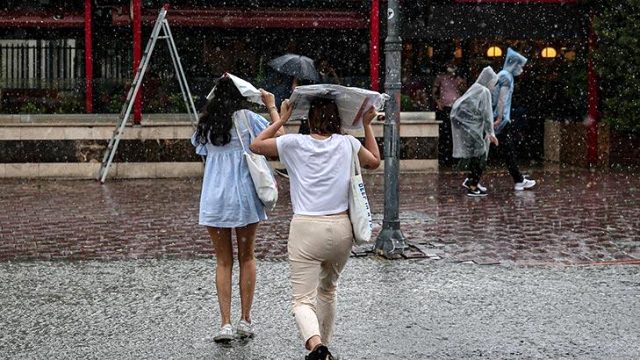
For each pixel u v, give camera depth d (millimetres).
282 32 26172
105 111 24609
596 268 13102
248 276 9898
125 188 22172
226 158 9797
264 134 8773
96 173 24016
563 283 12188
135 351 9422
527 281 12305
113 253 14508
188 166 24312
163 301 11391
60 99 24516
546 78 28516
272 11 24812
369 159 8789
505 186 22297
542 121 28656
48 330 10172
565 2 25250
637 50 24828
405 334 9938
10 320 10570
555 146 27922
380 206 19109
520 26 25125
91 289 12031
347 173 8508
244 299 9906
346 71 26672
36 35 24734
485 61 28234
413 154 24891
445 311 10836
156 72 25297
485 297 11469
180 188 22125
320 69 25031
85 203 19750
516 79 28531
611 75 25500
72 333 10062
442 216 17844
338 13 24906
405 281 12336
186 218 17781
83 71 24734
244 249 9898
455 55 28062
